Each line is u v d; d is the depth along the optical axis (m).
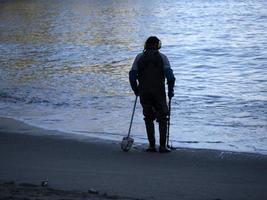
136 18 90.06
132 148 17.78
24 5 124.44
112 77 36.38
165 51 50.69
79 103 27.78
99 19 88.56
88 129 21.64
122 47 54.25
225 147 18.64
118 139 19.47
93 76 36.84
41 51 51.88
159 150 17.23
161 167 15.05
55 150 17.25
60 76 36.91
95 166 14.98
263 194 12.27
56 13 102.12
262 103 27.41
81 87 32.59
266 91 30.88
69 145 18.09
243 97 29.02
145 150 17.45
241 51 49.91
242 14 93.50
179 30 71.38
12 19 92.31
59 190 11.72
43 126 22.11
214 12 98.75
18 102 28.11
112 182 13.14
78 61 44.69
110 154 16.75
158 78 17.20
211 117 24.38
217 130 21.77
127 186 12.77
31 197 10.68
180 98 28.84
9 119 23.67
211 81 34.66
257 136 20.72
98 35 66.12
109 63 43.44
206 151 17.48
